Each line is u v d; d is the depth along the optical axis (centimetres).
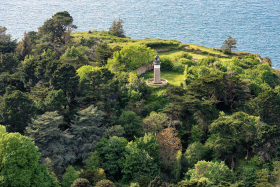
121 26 18475
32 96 7694
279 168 6150
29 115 6638
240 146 6756
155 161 6500
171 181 6216
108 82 8412
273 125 6888
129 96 8519
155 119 7294
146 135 6531
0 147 4638
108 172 6312
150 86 9350
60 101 7000
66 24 14650
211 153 7162
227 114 8900
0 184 4425
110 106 7744
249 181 6144
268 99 7612
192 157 6800
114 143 6344
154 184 5291
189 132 7844
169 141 6656
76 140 6581
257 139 6719
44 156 6000
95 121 6862
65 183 5466
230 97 8981
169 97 7750
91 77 7538
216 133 7062
